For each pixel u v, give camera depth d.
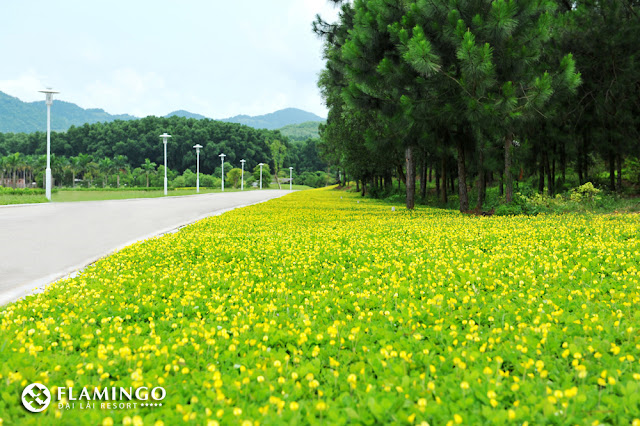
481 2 16.45
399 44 17.45
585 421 2.66
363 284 6.63
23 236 13.48
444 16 16.83
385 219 18.55
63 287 6.58
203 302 5.84
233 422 2.71
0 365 3.57
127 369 3.60
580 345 3.81
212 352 3.98
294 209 27.38
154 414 2.86
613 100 22.55
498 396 2.99
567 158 29.80
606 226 12.77
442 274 7.02
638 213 17.66
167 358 3.78
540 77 17.19
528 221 15.75
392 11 18.75
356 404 2.93
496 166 25.31
